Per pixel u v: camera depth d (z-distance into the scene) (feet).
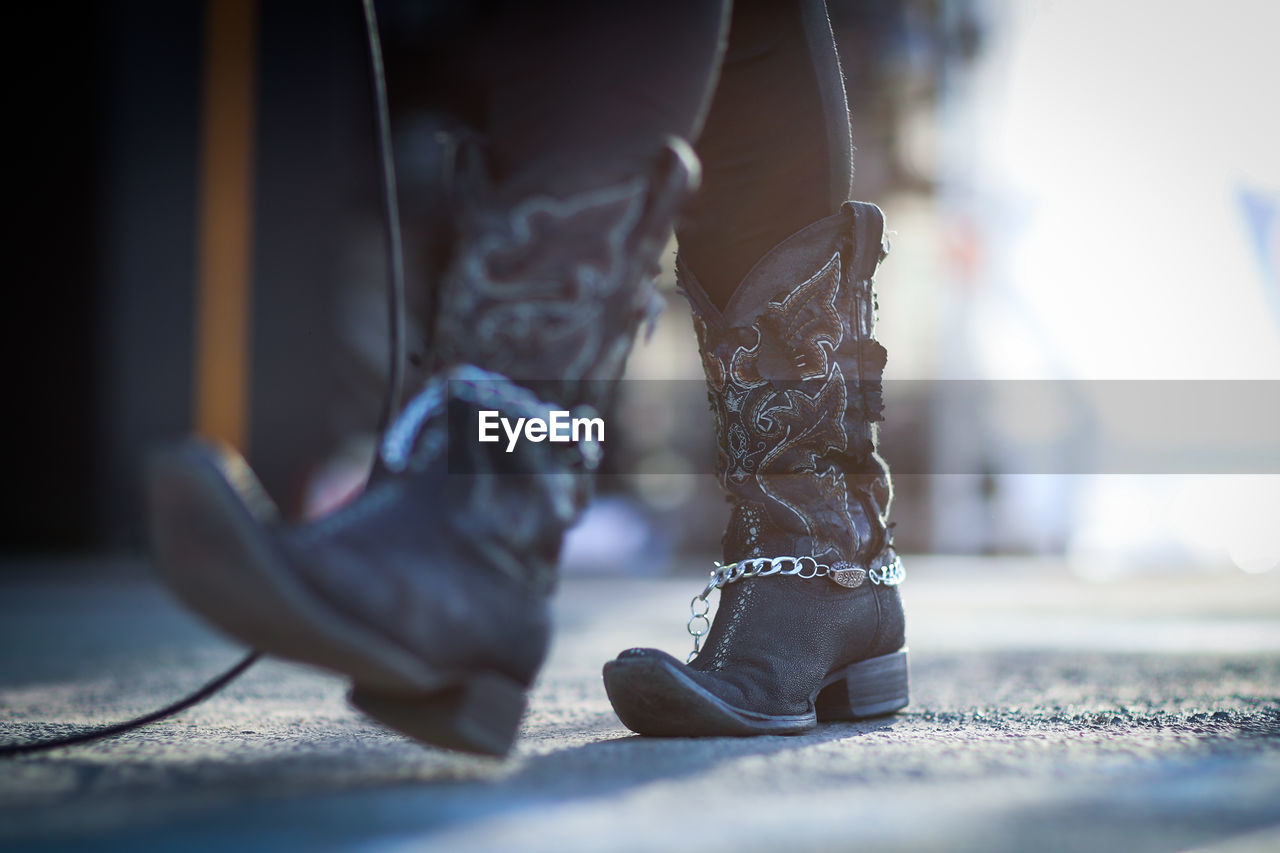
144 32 35.14
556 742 6.88
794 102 7.22
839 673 7.31
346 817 5.95
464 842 5.77
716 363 7.32
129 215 35.29
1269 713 7.34
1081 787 6.19
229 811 5.99
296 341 35.53
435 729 6.28
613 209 6.39
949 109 31.30
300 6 35.14
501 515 6.31
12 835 5.84
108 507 36.04
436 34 32.01
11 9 35.22
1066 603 18.08
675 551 33.81
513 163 6.39
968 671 9.00
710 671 7.12
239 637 6.16
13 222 35.96
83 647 11.20
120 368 35.50
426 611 6.21
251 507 6.07
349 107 35.22
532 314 6.35
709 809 6.01
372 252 35.47
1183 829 5.88
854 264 7.29
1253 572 29.81
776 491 7.27
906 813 5.98
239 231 35.42
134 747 6.73
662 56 6.42
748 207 7.27
